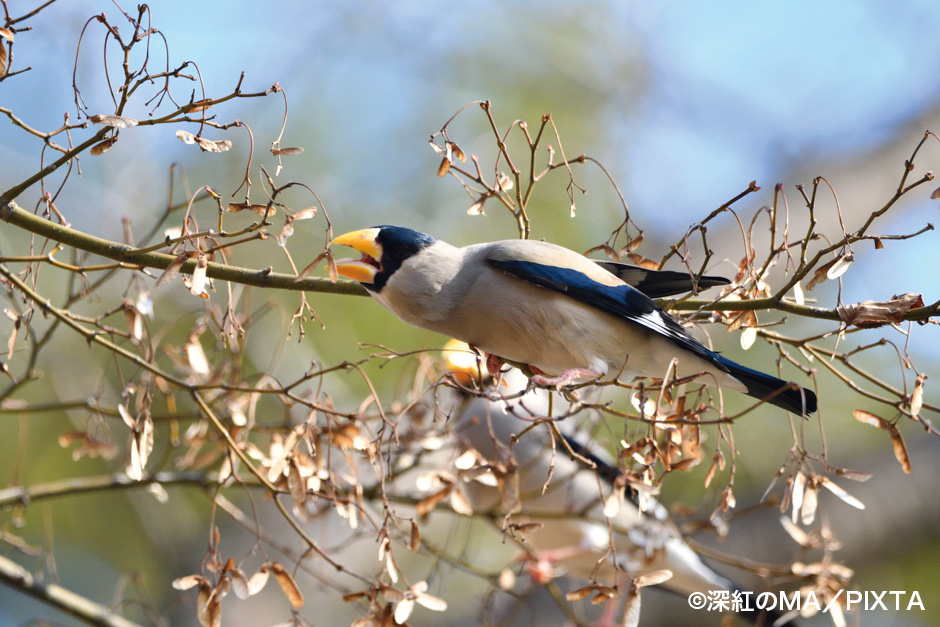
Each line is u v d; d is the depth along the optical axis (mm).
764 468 11078
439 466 7570
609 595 5516
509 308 6445
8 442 11078
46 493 7410
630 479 5605
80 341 10773
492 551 10898
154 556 12109
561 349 6508
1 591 11781
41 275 10664
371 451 5539
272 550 11859
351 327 11016
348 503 5637
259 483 7363
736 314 6414
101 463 11578
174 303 10914
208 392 7145
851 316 5703
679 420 5410
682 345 6402
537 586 8430
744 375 6297
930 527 10812
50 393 11102
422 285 6469
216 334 6730
